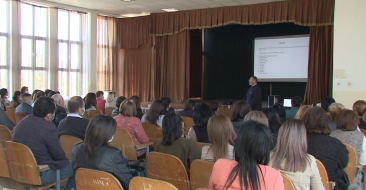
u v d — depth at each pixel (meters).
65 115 3.67
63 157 2.37
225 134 1.93
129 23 10.10
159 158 2.04
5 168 2.45
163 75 10.14
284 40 9.26
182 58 9.80
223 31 10.78
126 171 1.86
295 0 7.65
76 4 8.50
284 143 1.72
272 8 7.91
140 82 10.33
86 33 9.25
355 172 2.33
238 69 10.62
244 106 3.11
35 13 8.09
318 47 7.97
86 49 9.27
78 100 2.92
